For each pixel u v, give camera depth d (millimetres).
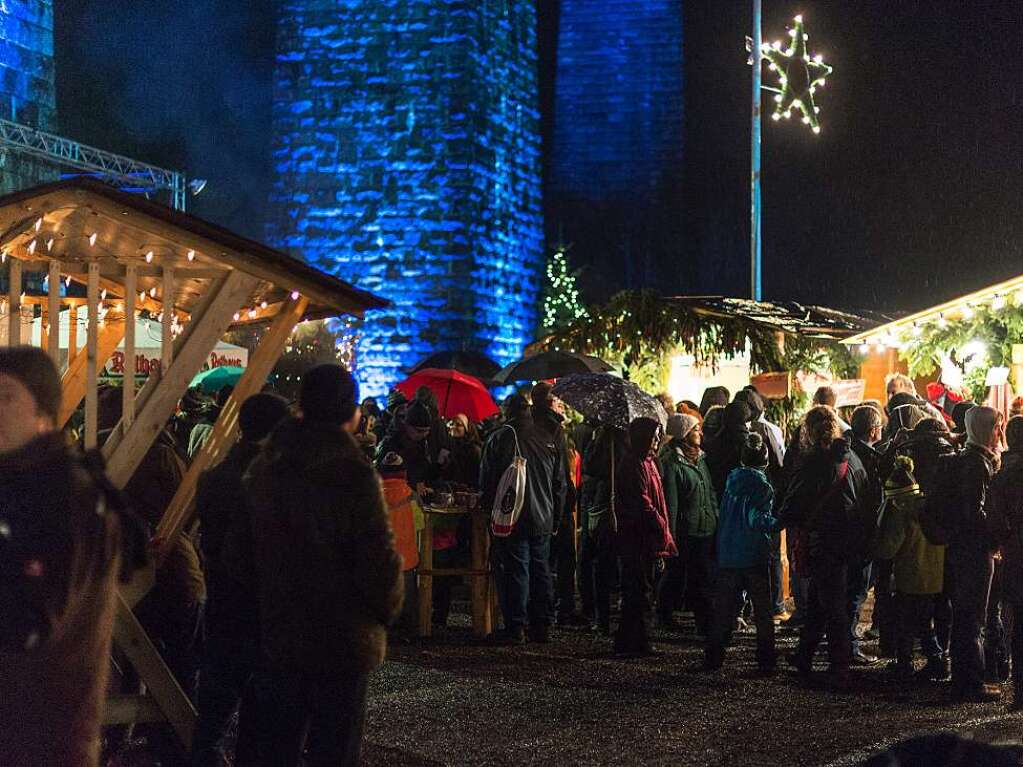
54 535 3146
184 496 6219
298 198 29844
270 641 4477
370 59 29453
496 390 28266
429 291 28969
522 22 31719
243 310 7551
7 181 24234
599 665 9062
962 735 2701
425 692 8078
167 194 26328
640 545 9461
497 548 9992
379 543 4426
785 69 20109
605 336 14664
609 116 37281
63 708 3154
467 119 28906
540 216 32812
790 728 7129
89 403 5906
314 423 4531
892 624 9414
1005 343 13141
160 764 5895
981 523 7672
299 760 4539
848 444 8375
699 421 10766
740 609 10883
